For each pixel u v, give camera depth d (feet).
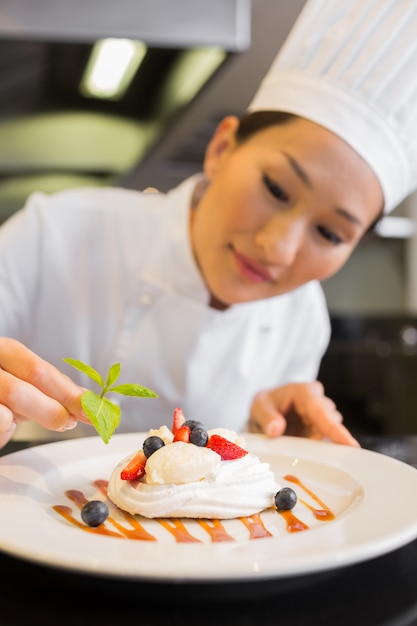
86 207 5.22
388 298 15.03
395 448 3.62
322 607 1.66
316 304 5.70
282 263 3.51
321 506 2.54
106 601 1.69
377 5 3.49
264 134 3.64
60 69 6.82
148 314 4.79
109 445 3.13
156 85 7.43
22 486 2.43
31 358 2.53
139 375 4.81
